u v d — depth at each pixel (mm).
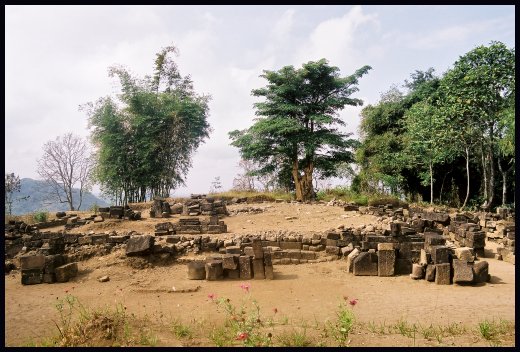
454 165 36031
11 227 18297
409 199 36812
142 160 32156
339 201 27547
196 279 12414
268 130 30828
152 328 7758
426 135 29859
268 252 12477
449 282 11500
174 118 32625
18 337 8070
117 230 18781
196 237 15203
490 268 13391
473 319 8164
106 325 7441
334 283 11719
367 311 8961
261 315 8766
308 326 7801
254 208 24016
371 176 34469
